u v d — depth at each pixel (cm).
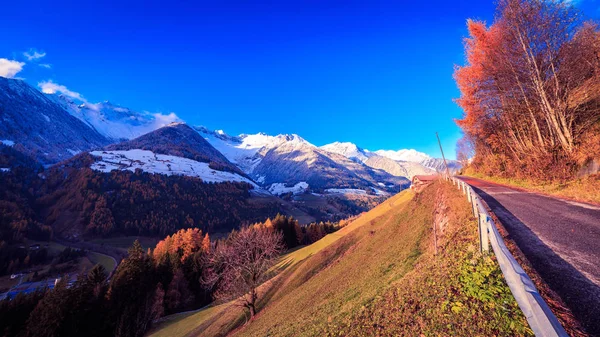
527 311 392
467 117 2873
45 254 13300
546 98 2123
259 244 3278
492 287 563
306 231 11606
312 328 995
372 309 798
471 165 4966
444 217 1658
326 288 2095
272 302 3362
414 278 877
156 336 4334
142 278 5650
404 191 6812
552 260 725
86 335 4362
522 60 2211
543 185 2141
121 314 4900
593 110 1903
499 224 1123
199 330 3688
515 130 2794
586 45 1912
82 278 4631
